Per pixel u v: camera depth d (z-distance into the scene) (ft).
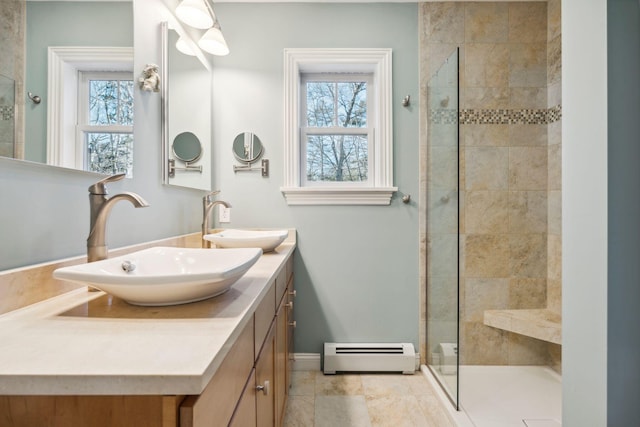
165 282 2.24
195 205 6.43
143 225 4.54
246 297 2.78
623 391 2.43
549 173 7.13
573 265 2.78
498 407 5.78
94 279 2.21
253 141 7.15
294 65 7.14
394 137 7.19
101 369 1.51
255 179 7.20
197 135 6.32
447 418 5.51
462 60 7.15
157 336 1.94
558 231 6.91
